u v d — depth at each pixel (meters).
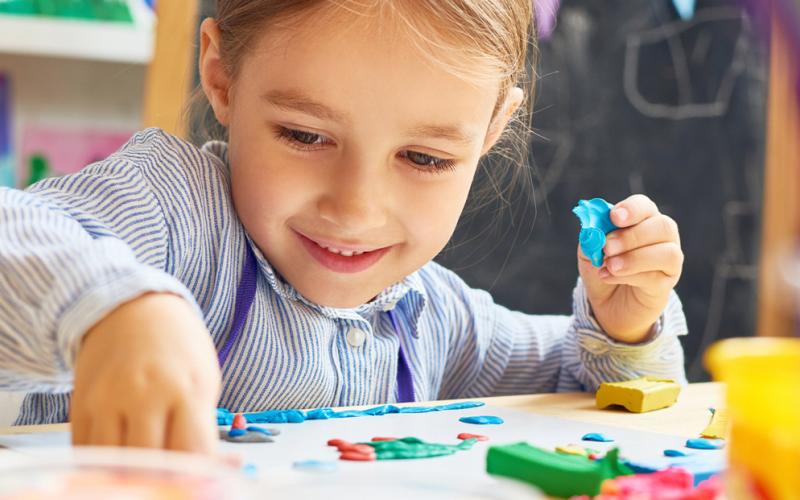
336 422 0.67
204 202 0.86
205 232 0.86
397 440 0.58
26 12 1.72
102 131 1.99
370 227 0.80
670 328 1.02
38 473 0.29
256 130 0.81
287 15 0.77
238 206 0.87
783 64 2.15
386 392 0.98
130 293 0.45
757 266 2.19
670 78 2.10
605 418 0.75
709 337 2.16
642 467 0.50
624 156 2.06
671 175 2.11
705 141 2.14
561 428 0.67
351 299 0.90
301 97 0.76
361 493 0.32
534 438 0.63
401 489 0.32
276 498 0.32
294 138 0.80
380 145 0.78
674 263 0.93
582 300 1.02
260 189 0.82
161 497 0.27
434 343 1.08
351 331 0.95
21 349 0.50
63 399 0.87
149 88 1.60
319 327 0.92
